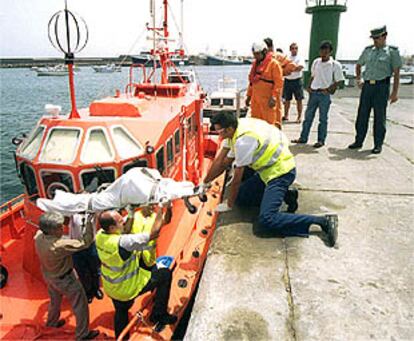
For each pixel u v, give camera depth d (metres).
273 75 5.71
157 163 4.48
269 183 3.57
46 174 3.92
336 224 3.36
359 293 2.71
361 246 3.34
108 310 3.97
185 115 5.83
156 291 3.57
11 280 4.36
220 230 3.68
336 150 6.33
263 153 3.52
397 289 2.74
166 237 4.79
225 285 2.84
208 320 2.48
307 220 3.44
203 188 3.33
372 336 2.30
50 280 3.39
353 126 8.21
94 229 3.48
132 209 3.27
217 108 21.73
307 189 4.63
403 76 18.64
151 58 7.70
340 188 4.66
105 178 3.92
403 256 3.17
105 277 3.21
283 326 2.41
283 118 9.11
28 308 3.93
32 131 4.38
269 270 3.01
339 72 6.11
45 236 3.30
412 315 2.48
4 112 31.20
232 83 27.80
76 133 4.00
